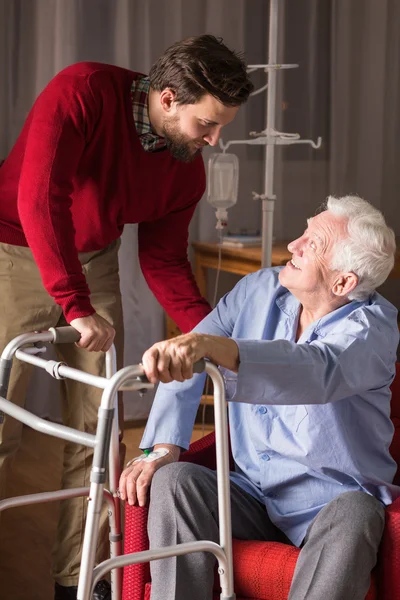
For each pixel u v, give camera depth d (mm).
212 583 1853
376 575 1843
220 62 2084
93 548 1564
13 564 2805
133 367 1598
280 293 2168
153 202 2486
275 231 4395
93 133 2254
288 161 4383
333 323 2031
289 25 4289
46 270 2174
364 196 4523
